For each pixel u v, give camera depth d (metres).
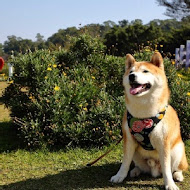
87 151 5.05
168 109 3.73
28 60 5.96
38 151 5.04
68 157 4.82
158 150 3.63
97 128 5.20
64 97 5.40
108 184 3.78
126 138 3.80
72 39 7.05
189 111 5.71
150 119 3.51
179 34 27.73
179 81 6.33
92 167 4.41
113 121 5.30
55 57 6.58
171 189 3.47
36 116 5.39
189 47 16.09
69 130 5.16
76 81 5.82
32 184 3.80
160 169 3.96
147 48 7.81
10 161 4.65
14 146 5.40
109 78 6.93
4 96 6.39
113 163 4.57
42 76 5.77
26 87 6.13
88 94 5.73
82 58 6.88
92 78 6.43
